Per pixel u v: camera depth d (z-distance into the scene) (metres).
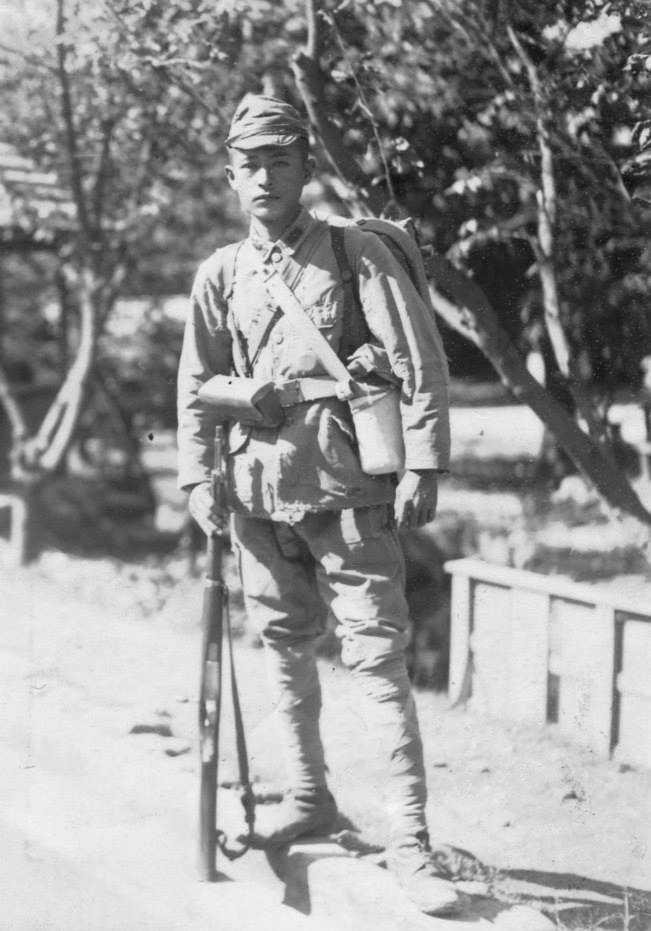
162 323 10.91
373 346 2.98
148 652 5.42
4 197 8.16
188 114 6.15
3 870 3.33
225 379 3.06
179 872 3.18
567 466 8.00
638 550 5.05
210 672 3.07
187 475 3.18
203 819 3.09
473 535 7.02
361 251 2.98
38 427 13.14
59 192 8.16
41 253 12.59
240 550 3.23
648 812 3.69
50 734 4.05
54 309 14.09
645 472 5.00
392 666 3.05
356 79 4.41
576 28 4.02
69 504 11.84
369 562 3.04
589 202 4.35
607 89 4.02
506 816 3.69
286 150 2.97
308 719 3.28
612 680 4.18
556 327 4.55
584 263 4.54
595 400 4.75
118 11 4.97
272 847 3.26
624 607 4.12
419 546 6.99
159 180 7.79
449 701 4.83
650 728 4.09
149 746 3.99
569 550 5.96
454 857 3.35
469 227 4.48
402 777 3.01
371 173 4.64
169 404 12.89
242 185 3.02
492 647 4.66
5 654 5.23
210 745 3.07
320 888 3.03
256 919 2.95
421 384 2.94
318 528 3.06
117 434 13.57
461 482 8.92
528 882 3.25
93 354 8.66
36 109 7.43
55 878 3.30
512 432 9.89
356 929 2.86
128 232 8.09
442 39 4.41
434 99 4.48
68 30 5.37
